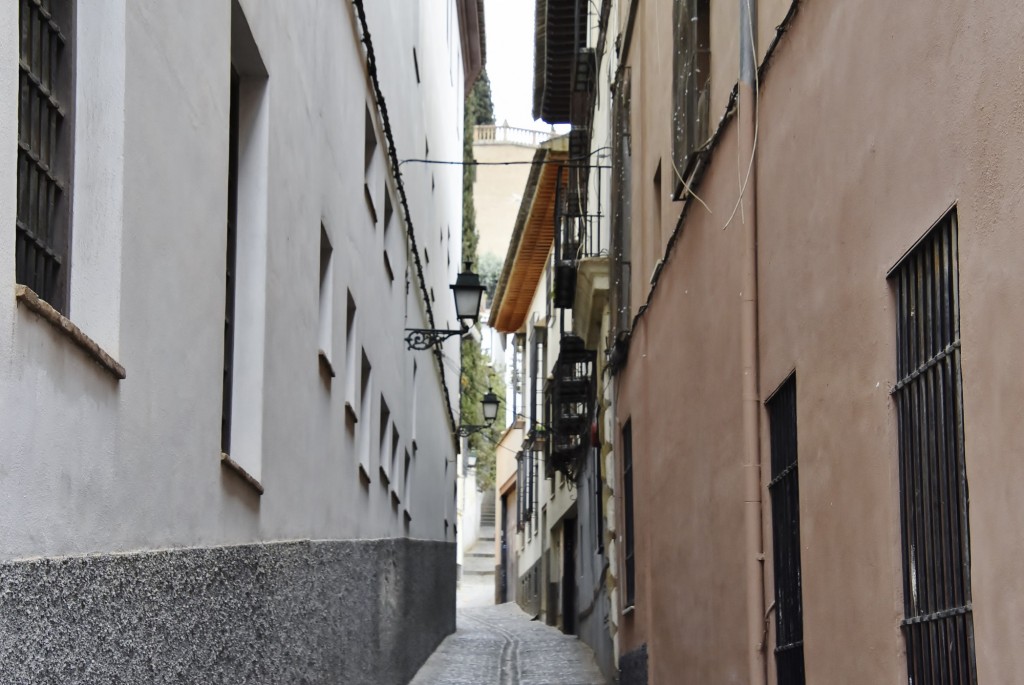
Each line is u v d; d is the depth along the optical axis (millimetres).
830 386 5805
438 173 24047
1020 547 3596
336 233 10188
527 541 38031
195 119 5668
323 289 9984
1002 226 3744
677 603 10430
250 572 6656
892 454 4953
